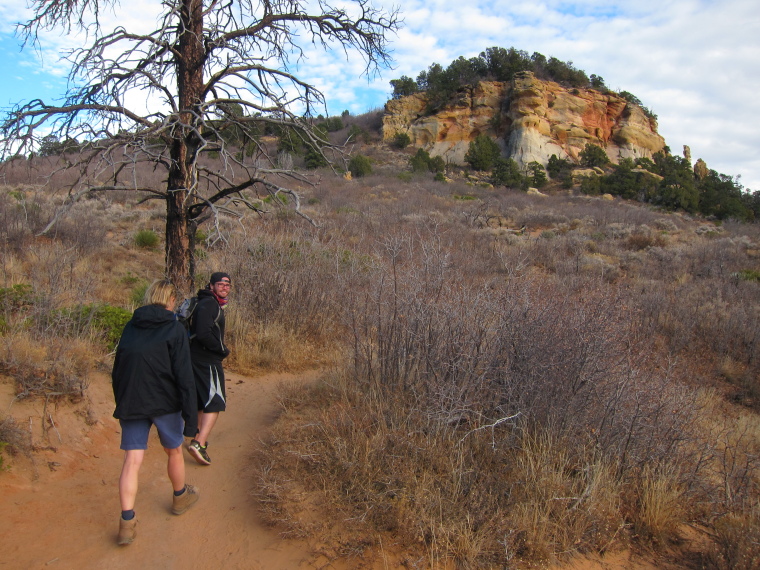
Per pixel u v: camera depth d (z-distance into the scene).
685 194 40.19
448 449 3.98
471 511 3.48
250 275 7.94
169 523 3.54
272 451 4.27
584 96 60.53
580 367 4.21
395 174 44.94
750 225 31.08
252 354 6.88
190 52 6.89
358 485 3.69
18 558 3.01
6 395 4.18
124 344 3.30
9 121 5.74
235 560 3.22
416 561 3.17
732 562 3.43
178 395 3.37
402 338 4.88
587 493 3.70
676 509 3.95
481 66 65.75
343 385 5.12
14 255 8.78
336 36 7.58
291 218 12.38
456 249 12.82
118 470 4.11
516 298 4.61
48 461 3.91
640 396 4.36
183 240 7.00
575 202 37.94
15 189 13.91
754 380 7.84
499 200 33.97
